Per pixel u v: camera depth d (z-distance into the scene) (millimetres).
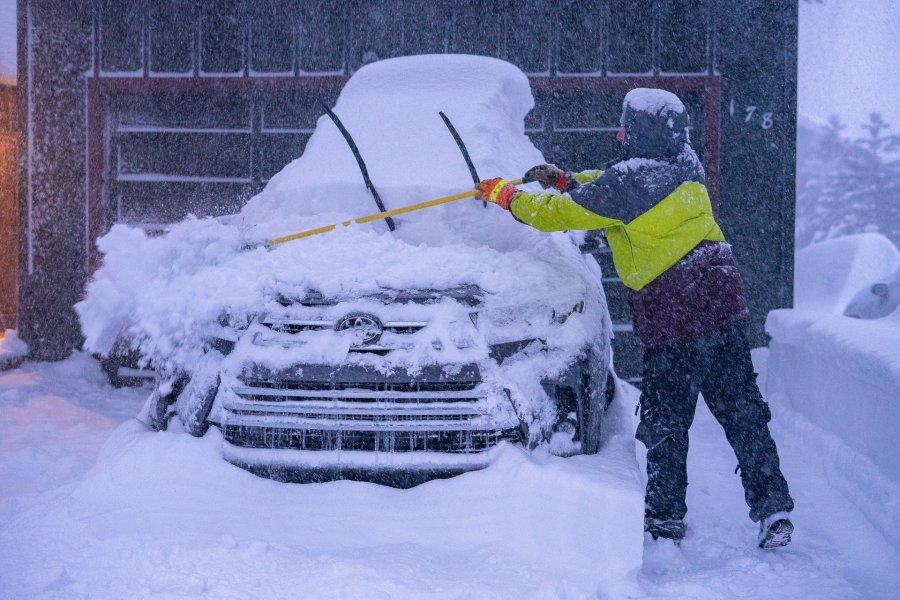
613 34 9898
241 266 4609
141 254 4559
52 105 10109
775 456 4371
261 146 10094
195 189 10109
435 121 5898
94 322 4551
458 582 3568
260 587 3518
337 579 3547
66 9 10062
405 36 10047
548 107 9977
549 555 3787
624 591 3590
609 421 4895
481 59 6688
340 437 4223
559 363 4246
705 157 9898
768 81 9781
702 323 4324
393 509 4074
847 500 5055
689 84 9828
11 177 13969
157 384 4527
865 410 5266
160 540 3898
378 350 4164
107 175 10133
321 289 4340
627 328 9695
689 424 4465
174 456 4250
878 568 4094
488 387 4129
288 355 4168
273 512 4086
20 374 9258
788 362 7324
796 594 3725
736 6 9773
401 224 5281
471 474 4137
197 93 10086
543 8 9938
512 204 4660
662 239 4344
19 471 5535
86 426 7184
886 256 20938
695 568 4121
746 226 9859
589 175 5191
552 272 4594
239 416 4238
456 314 4219
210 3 10047
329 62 10070
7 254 13914
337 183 5504
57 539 3906
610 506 3852
